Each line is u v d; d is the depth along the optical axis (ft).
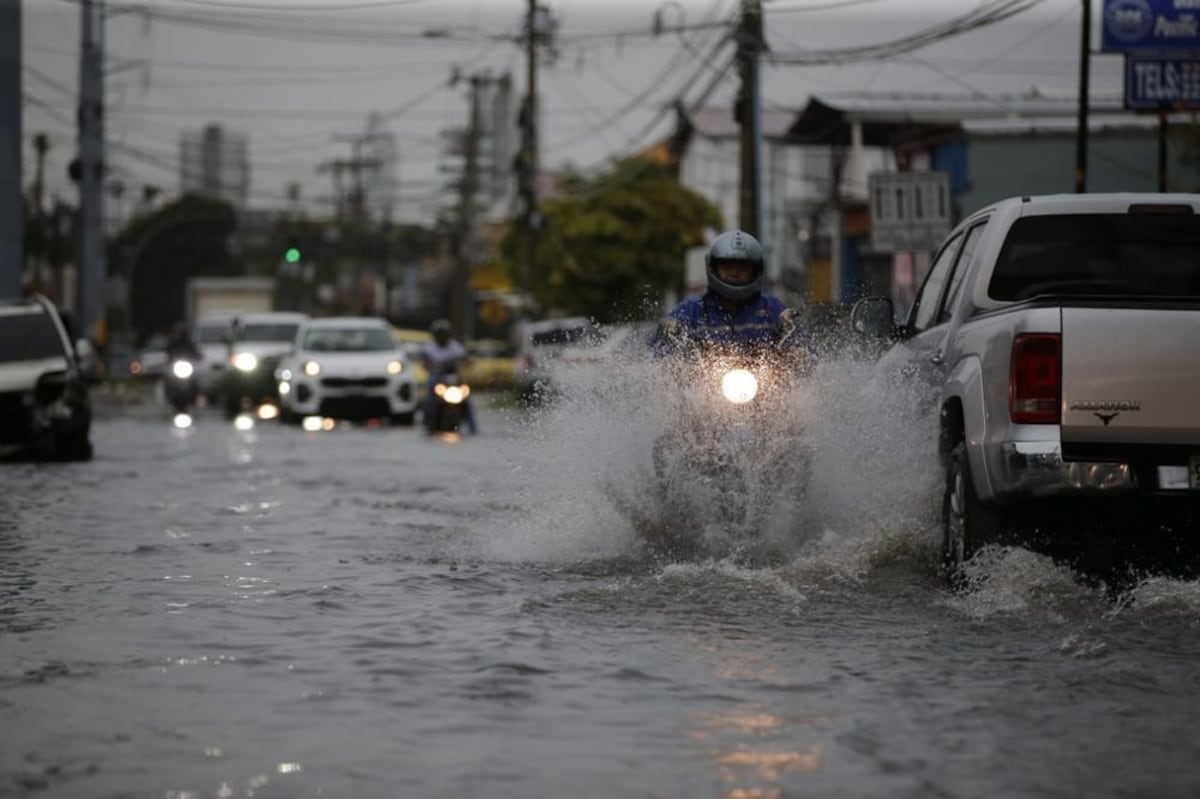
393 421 262.88
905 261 326.44
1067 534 71.36
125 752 42.16
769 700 48.91
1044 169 310.65
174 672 52.54
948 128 318.04
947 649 57.47
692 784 39.40
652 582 72.23
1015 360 65.21
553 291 515.09
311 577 75.10
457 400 222.48
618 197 510.58
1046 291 73.82
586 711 47.19
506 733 44.45
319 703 47.98
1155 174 308.81
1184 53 186.29
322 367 255.29
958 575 69.62
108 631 60.34
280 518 103.86
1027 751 42.96
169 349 318.24
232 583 73.15
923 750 42.93
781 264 451.53
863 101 336.90
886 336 86.69
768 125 471.62
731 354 79.92
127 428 248.73
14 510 109.60
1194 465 64.75
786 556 79.51
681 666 53.98
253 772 40.24
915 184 214.48
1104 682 51.93
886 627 61.87
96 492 124.77
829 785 39.40
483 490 126.52
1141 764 41.81
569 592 69.82
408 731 44.60
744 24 230.48
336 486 131.03
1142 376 64.39
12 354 165.07
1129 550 74.08
